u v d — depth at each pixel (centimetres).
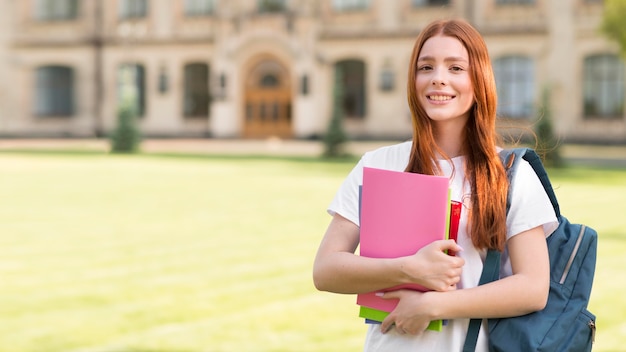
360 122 4144
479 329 238
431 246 229
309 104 4162
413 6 4028
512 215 243
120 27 4509
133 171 2330
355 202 260
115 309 725
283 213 1394
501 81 3872
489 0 3875
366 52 4106
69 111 4622
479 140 248
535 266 236
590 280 240
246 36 4241
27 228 1220
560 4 3750
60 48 4591
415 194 236
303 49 4156
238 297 771
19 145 3834
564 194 1670
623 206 1462
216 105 4319
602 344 599
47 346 608
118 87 4541
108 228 1219
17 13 4641
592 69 3741
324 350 598
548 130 2545
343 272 239
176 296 775
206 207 1480
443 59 249
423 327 232
